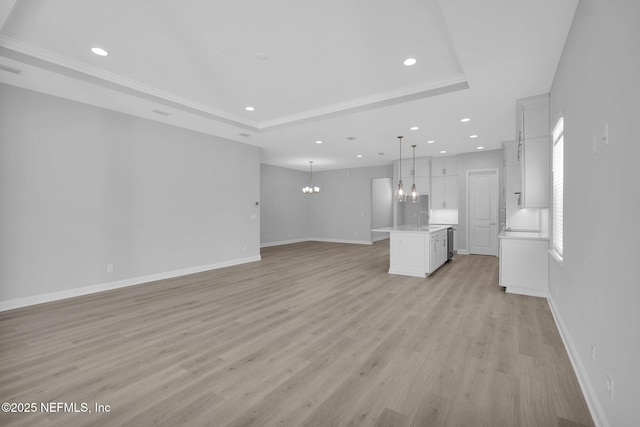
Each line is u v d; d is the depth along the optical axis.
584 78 2.04
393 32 2.84
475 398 1.95
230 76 3.79
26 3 2.47
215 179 6.16
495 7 2.25
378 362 2.42
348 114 4.71
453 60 3.37
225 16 2.62
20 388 2.08
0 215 3.64
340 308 3.73
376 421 1.74
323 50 3.17
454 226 8.23
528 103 4.00
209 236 6.06
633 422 1.22
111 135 4.62
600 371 1.67
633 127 1.24
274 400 1.94
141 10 2.55
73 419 1.76
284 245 10.23
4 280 3.67
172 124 5.36
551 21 2.41
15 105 3.75
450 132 5.79
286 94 4.39
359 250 8.98
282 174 10.51
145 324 3.24
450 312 3.58
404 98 4.19
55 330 3.08
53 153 4.05
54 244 4.06
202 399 1.95
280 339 2.86
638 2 1.17
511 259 4.36
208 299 4.12
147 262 5.08
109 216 4.61
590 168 1.89
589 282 1.91
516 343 2.74
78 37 2.97
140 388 2.07
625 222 1.32
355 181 10.70
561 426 1.69
